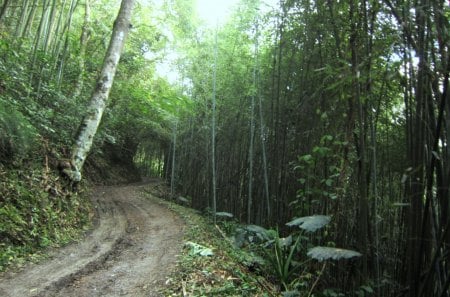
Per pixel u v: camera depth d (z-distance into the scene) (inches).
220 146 479.2
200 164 572.7
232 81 410.0
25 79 321.4
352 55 138.2
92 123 345.4
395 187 174.1
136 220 368.2
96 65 522.6
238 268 215.2
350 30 143.9
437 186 114.5
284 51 266.2
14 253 199.3
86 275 188.2
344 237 172.6
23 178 262.4
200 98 507.8
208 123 497.7
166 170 881.5
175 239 287.9
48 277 178.4
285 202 255.1
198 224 374.0
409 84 121.0
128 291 168.9
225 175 456.4
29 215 237.1
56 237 246.1
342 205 170.9
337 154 166.6
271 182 290.5
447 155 109.3
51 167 311.3
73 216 299.1
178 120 629.3
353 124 152.0
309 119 223.5
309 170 192.5
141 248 255.0
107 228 314.5
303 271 196.7
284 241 206.2
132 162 912.9
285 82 271.3
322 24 188.1
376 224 144.2
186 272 195.6
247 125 389.7
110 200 484.7
